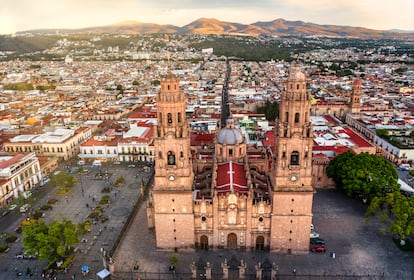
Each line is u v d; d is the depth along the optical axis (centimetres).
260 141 18050
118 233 11881
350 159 13525
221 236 10444
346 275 9450
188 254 10481
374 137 19825
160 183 9956
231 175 11025
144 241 11200
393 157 17712
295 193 9719
